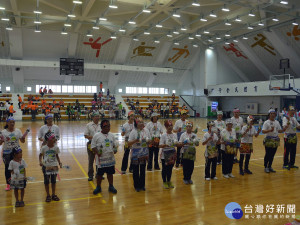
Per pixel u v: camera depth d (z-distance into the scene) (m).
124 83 34.44
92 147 5.47
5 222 4.29
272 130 7.27
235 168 7.91
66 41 26.70
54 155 5.23
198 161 8.80
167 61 32.38
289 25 20.89
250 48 26.16
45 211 4.72
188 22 22.27
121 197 5.43
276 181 6.61
